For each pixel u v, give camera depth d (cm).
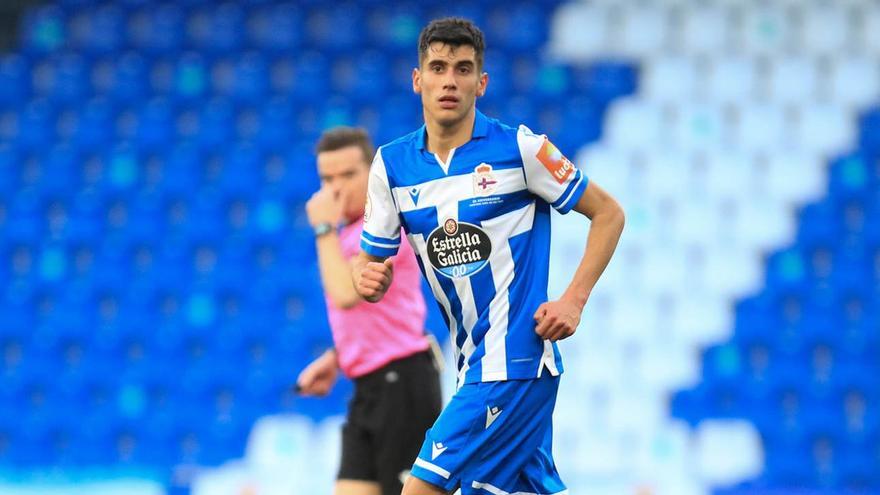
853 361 3822
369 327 1772
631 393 3741
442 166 1359
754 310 3912
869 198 4197
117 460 3891
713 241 4062
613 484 3186
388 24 4962
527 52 4809
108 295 4284
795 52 4597
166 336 4106
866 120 4394
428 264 1385
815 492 3266
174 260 4322
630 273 3997
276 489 3325
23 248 4516
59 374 4141
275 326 4066
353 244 1777
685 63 4622
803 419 3706
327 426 3631
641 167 4303
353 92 4753
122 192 4556
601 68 4659
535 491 1394
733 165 4262
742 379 3772
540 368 1357
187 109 4828
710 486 3288
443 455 1355
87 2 5241
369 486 1784
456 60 1330
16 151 4797
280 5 5091
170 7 5159
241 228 4372
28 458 3978
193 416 3909
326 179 1778
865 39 4619
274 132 4641
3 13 5325
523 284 1355
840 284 3984
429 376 1791
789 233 4091
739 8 4722
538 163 1340
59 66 5062
